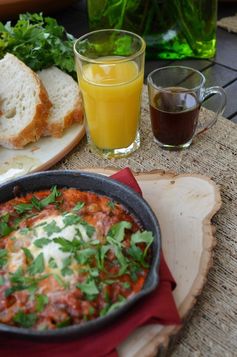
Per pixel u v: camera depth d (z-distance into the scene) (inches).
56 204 14.9
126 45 19.2
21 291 12.2
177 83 19.9
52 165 18.6
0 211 14.8
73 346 11.7
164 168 18.3
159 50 24.3
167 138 18.7
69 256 12.7
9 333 11.2
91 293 12.0
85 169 17.4
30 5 25.3
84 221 13.9
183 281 13.6
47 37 21.7
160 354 12.3
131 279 12.6
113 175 16.0
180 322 12.3
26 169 18.1
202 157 18.7
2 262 13.0
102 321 11.1
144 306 12.2
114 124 18.1
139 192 15.6
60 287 12.1
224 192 17.0
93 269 12.5
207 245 14.5
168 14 23.0
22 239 13.5
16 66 20.4
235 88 22.2
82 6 29.0
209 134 19.6
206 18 22.9
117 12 23.3
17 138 18.6
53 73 22.0
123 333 11.8
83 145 19.7
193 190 16.3
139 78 17.7
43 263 12.6
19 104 19.8
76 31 26.6
